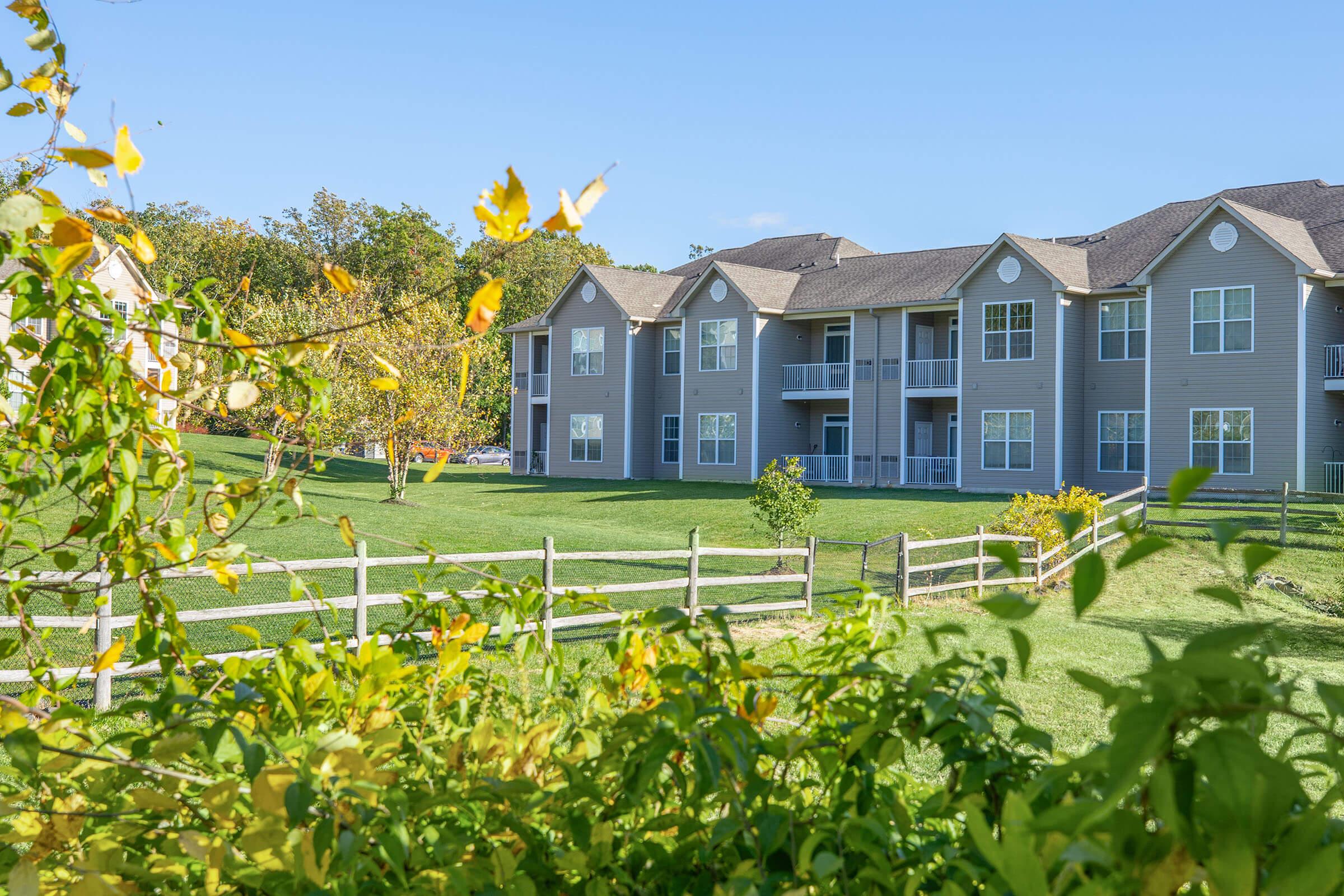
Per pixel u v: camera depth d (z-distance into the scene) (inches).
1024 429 1208.8
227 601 434.0
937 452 1363.2
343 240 2353.6
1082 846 39.8
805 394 1423.5
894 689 67.6
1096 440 1200.2
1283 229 1077.1
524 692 94.0
